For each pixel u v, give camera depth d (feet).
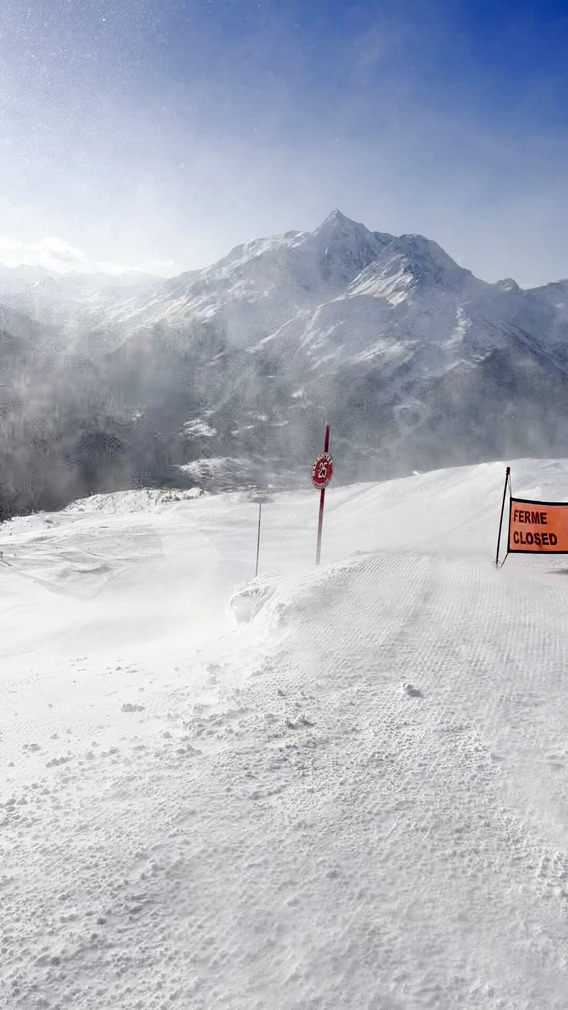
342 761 19.21
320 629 33.78
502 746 20.08
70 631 66.49
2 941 12.37
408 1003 10.79
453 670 27.12
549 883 13.71
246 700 24.86
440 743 20.33
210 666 32.07
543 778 18.10
